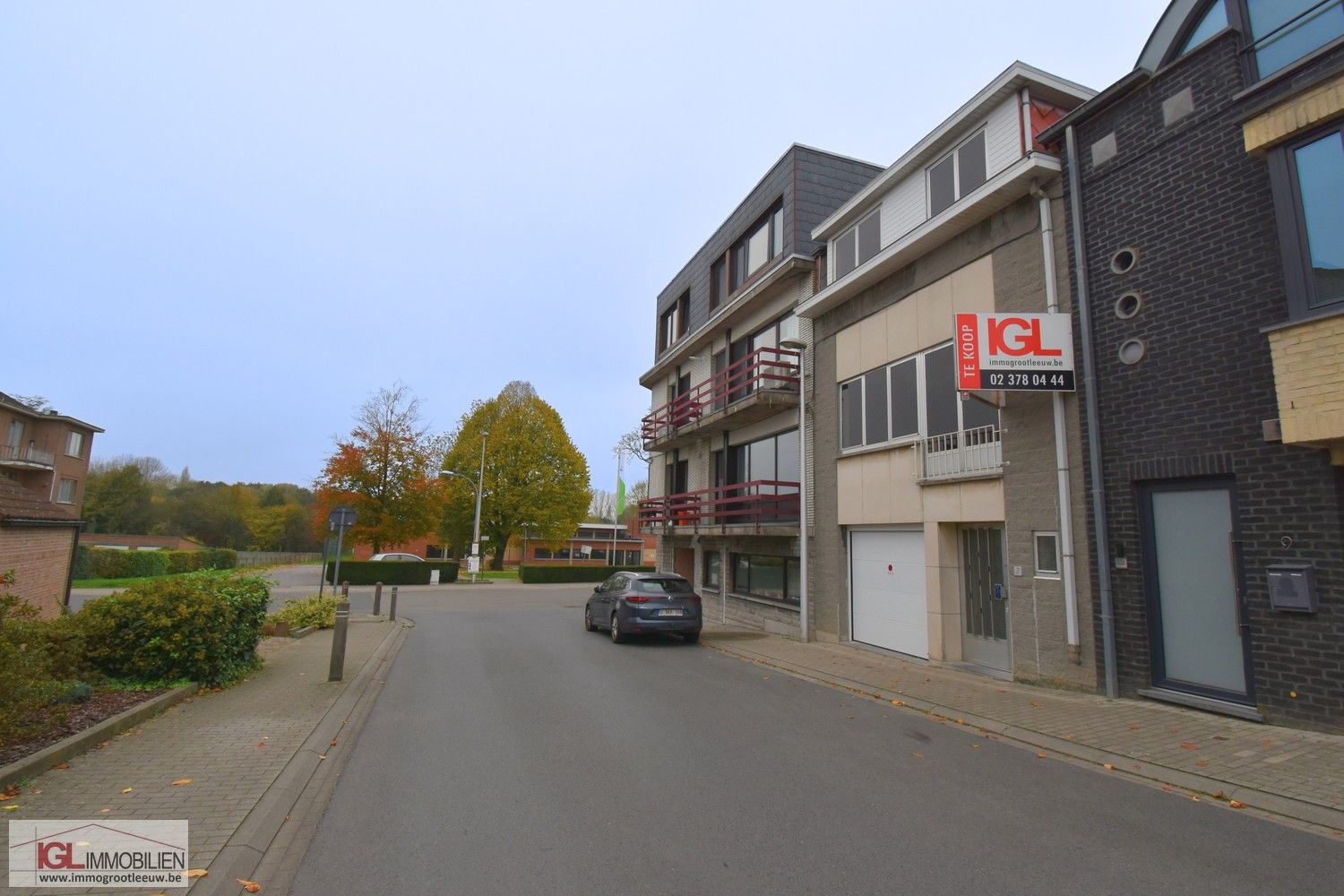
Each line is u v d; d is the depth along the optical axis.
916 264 11.87
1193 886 3.77
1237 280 7.11
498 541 47.31
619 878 3.85
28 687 5.68
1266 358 6.82
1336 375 5.96
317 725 7.02
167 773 5.38
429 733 7.00
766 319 17.16
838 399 13.96
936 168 11.64
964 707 7.91
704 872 3.93
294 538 75.94
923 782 5.52
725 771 5.81
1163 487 7.83
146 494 63.09
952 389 10.93
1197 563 7.47
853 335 13.52
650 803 5.05
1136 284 8.12
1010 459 9.58
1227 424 7.11
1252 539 6.84
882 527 12.61
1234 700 7.05
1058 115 10.26
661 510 21.73
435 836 4.44
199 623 8.55
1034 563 9.12
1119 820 4.71
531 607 24.12
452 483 45.19
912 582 11.73
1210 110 7.49
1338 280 6.09
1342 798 4.82
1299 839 4.39
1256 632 6.75
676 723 7.46
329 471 37.91
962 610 10.92
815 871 3.94
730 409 16.50
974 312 10.40
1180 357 7.59
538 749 6.44
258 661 10.26
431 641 14.52
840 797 5.16
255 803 4.81
